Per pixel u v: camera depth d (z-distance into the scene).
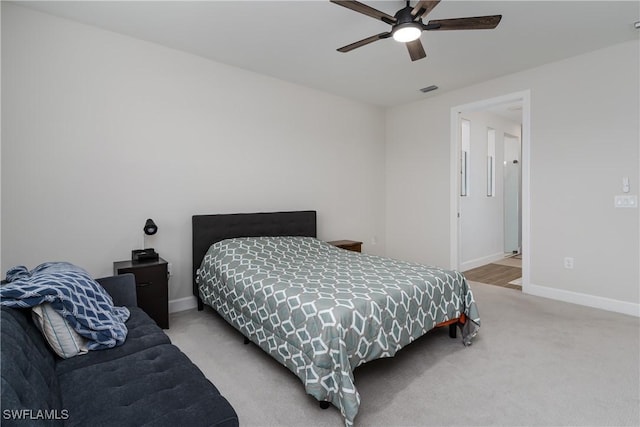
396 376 2.12
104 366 1.47
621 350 2.43
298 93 4.23
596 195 3.35
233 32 2.93
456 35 2.97
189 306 3.43
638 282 3.13
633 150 3.13
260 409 1.80
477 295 3.82
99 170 2.88
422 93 4.61
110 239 2.95
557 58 3.48
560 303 3.51
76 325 1.57
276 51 3.29
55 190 2.69
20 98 2.53
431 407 1.80
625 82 3.15
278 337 2.04
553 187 3.63
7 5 2.47
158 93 3.18
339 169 4.75
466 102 4.36
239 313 2.50
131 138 3.04
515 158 6.65
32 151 2.59
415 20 2.19
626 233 3.19
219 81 3.55
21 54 2.53
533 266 3.82
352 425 1.60
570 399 1.86
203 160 3.47
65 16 2.67
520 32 2.92
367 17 2.68
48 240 2.67
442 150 4.67
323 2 2.48
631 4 2.50
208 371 2.20
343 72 3.84
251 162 3.83
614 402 1.83
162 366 1.48
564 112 3.53
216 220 3.47
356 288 2.14
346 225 4.87
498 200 6.06
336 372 1.69
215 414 1.15
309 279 2.36
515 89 3.88
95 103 2.85
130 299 2.28
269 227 3.87
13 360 1.05
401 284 2.24
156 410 1.16
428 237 4.89
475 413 1.75
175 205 3.31
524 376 2.10
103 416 1.12
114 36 2.93
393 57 3.43
